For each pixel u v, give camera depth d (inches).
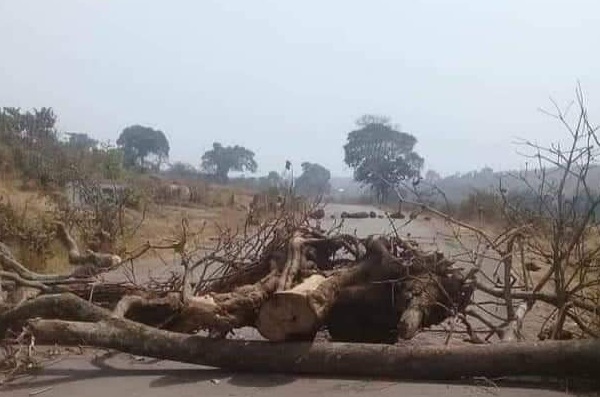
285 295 261.1
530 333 332.8
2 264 364.2
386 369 253.4
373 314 312.0
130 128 3223.4
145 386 251.9
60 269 532.1
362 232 682.2
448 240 445.7
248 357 262.8
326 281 285.9
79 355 303.7
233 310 267.6
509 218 363.6
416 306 291.3
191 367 281.7
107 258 410.0
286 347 262.4
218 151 3627.0
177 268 548.1
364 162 2508.6
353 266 313.9
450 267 313.9
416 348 253.3
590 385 244.5
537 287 299.9
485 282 410.9
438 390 238.8
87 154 1179.9
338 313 311.7
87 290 339.3
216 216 1203.2
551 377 251.4
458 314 297.7
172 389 247.1
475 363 245.8
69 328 266.8
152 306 295.1
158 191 1395.2
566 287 288.7
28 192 864.3
